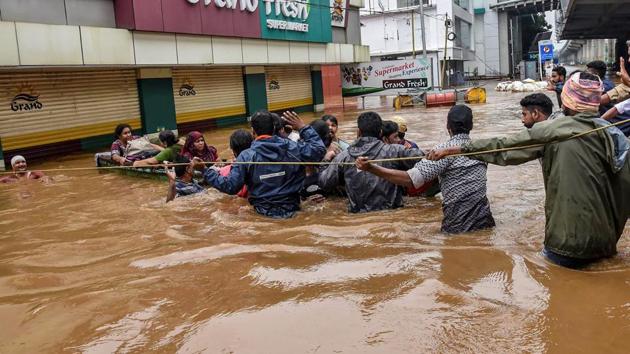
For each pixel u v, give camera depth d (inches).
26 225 243.9
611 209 144.6
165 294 144.0
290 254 173.6
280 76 940.6
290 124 248.4
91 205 282.7
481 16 2208.4
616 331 111.7
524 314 120.8
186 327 122.2
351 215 230.8
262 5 773.3
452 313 122.3
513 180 298.4
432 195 262.4
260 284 146.3
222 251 181.3
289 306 129.4
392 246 179.0
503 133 522.6
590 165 141.5
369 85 1020.5
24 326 130.3
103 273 167.9
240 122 833.5
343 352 106.7
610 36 1625.2
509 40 2293.3
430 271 150.1
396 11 1664.6
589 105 142.9
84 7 522.6
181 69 706.8
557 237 147.4
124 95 611.5
